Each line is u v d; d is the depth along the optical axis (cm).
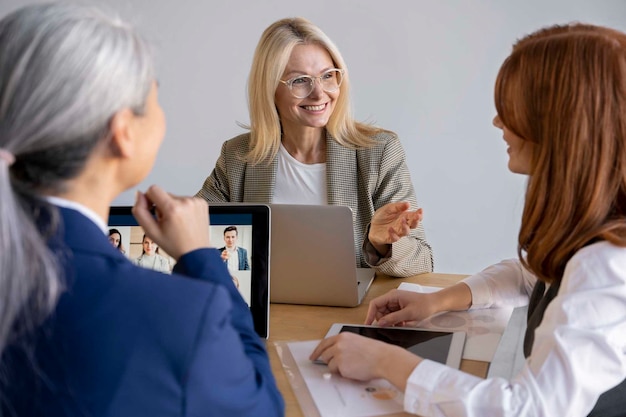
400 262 157
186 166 340
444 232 324
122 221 121
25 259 60
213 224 121
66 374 62
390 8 307
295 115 182
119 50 65
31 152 63
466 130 312
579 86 85
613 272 85
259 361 79
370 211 187
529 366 86
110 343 62
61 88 61
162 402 63
